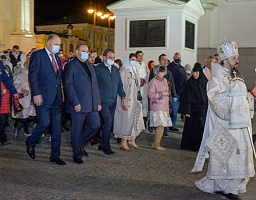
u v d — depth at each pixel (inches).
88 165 329.7
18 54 613.3
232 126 239.5
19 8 1098.7
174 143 439.2
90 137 353.7
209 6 914.1
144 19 684.1
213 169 246.2
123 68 390.6
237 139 242.5
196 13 719.1
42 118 327.0
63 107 397.4
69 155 363.6
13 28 1101.1
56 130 330.3
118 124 386.3
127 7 684.7
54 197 249.8
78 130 334.0
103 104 366.0
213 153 245.3
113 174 305.3
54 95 324.5
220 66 249.0
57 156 334.0
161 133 400.5
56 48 324.2
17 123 433.1
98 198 249.8
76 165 328.8
